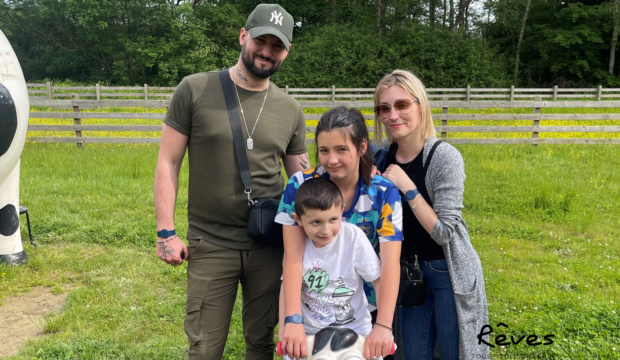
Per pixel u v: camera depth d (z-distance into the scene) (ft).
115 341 12.17
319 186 6.87
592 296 14.76
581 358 11.43
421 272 8.32
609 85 105.60
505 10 114.93
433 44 101.35
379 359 6.99
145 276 16.05
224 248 8.71
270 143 8.80
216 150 8.57
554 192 25.95
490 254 18.51
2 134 12.53
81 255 17.74
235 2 118.32
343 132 6.85
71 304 14.06
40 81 106.42
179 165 8.86
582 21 108.27
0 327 12.91
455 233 8.10
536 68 113.50
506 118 38.73
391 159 8.72
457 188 7.93
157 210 8.52
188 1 116.06
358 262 7.15
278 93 9.14
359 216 7.50
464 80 99.45
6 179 14.85
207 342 8.63
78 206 22.75
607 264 17.51
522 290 15.29
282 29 8.26
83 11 103.09
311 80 95.96
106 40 106.42
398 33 105.91
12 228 16.49
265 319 9.25
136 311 13.70
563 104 38.19
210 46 105.09
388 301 6.98
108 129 37.65
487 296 14.83
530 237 20.49
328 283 7.25
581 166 31.96
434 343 8.92
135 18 106.52
